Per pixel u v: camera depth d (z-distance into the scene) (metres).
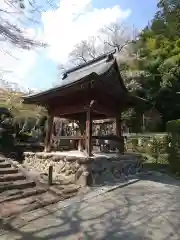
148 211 4.07
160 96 15.37
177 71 13.60
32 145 11.60
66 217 3.73
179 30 16.80
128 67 17.56
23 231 3.18
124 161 7.47
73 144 10.03
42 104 8.17
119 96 7.46
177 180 7.32
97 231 3.20
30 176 6.01
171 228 3.32
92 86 5.76
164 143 11.69
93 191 5.35
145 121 16.06
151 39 18.80
